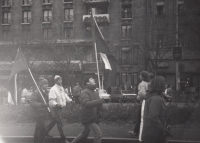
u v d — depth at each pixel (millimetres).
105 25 47375
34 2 50062
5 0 51250
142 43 43188
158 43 37438
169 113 11875
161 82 5145
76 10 48688
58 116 8641
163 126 5012
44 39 43344
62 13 48844
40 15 49688
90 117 7359
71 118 13133
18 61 9461
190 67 43531
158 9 45188
